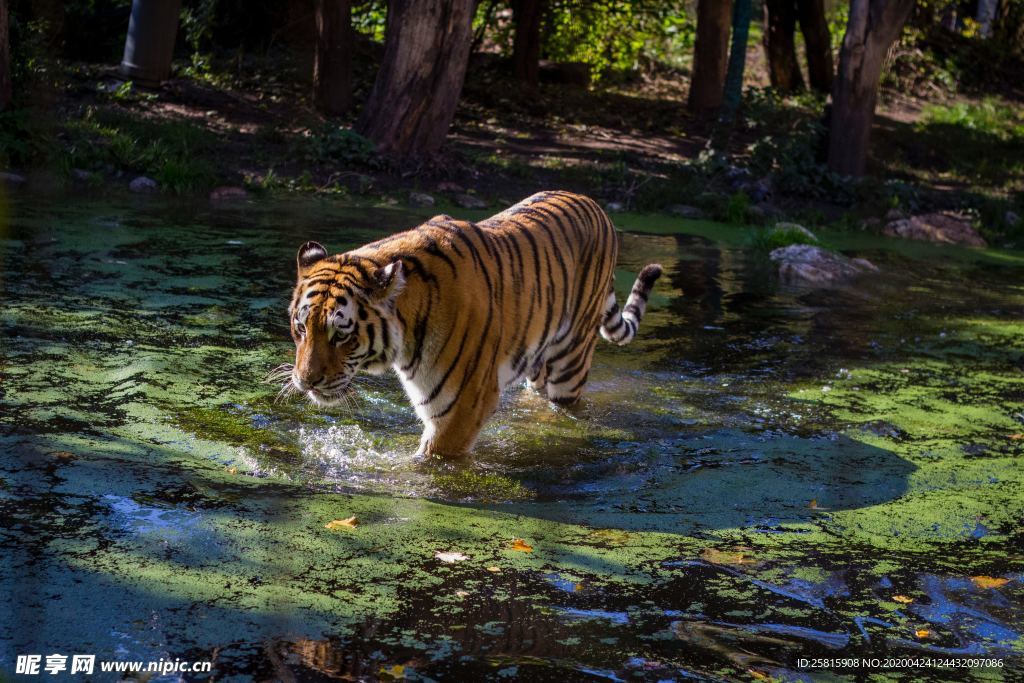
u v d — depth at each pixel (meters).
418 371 4.45
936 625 3.36
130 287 7.46
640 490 4.55
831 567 3.79
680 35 27.95
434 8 13.66
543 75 23.33
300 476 4.41
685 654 3.05
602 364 6.59
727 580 3.63
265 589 3.26
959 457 5.14
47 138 11.91
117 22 18.69
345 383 4.20
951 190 17.56
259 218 10.70
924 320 8.45
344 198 12.46
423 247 4.39
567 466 4.81
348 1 16.55
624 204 14.23
